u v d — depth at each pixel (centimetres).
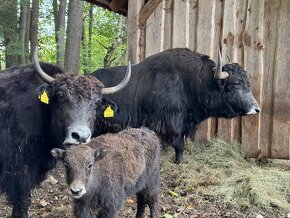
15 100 480
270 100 737
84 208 418
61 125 464
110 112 511
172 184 614
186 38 775
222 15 762
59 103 465
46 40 2548
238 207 547
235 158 721
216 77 662
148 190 487
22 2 1564
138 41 799
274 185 595
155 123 671
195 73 677
